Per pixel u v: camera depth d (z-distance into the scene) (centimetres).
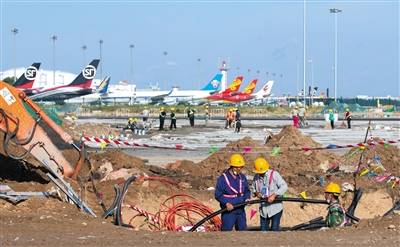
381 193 4262
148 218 3538
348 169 5159
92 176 3838
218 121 16062
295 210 4047
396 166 5234
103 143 4828
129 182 3412
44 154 3484
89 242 2483
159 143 8538
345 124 14012
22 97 3462
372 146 5138
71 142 3522
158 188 4075
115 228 2852
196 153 7319
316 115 19862
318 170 5209
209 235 2652
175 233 2706
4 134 3469
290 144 6172
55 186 3453
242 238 2586
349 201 4212
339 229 2816
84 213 3197
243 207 3064
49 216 2975
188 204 3528
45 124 3497
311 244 2472
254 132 11319
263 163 3061
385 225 2880
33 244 2436
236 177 3038
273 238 2586
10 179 3784
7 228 2725
